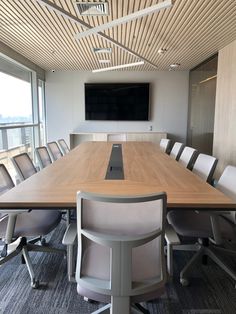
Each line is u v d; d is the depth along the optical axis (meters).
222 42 4.68
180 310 1.84
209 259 2.44
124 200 1.20
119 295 1.27
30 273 2.10
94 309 1.85
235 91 4.57
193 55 5.70
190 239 2.52
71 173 2.58
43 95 7.59
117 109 7.57
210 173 2.59
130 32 4.10
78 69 7.38
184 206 1.68
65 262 2.45
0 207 1.71
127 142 5.67
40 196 1.83
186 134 7.67
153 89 7.54
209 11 3.34
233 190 2.11
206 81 6.15
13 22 3.64
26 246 2.34
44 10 3.23
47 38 4.42
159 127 7.67
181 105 7.59
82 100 7.63
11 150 5.34
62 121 7.69
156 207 1.29
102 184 2.17
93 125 7.70
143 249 1.34
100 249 1.34
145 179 2.35
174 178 2.39
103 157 3.57
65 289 2.06
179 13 3.38
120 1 3.01
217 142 5.38
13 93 5.69
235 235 1.96
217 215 1.86
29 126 6.28
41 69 7.19
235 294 2.01
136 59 6.08
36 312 1.82
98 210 1.30
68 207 1.69
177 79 7.50
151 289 1.30
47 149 3.98
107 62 6.41
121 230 1.32
